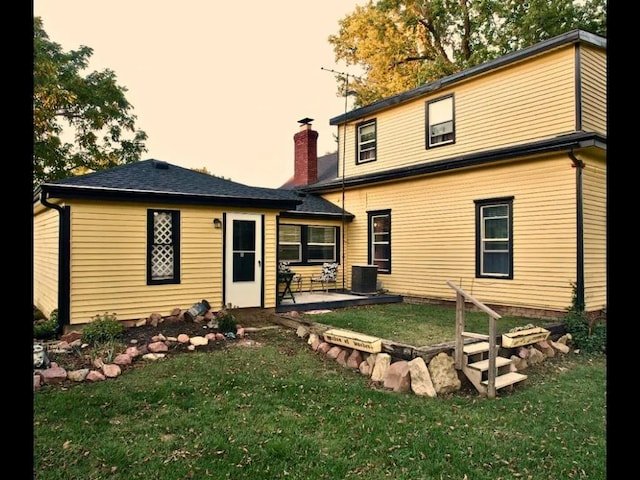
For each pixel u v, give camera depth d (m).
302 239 12.82
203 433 3.85
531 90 9.47
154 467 3.26
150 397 4.66
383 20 19.31
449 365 5.44
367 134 13.79
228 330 7.75
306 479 3.15
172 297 8.52
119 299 7.93
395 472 3.27
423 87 11.65
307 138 16.36
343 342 6.29
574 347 7.41
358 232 13.52
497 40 16.72
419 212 11.53
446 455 3.54
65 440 3.64
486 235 10.08
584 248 8.31
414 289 11.62
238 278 9.32
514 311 9.34
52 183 7.19
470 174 10.30
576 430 4.10
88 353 6.04
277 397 4.77
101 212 7.78
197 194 8.55
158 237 8.45
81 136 17.53
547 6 14.80
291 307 9.73
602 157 8.89
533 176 9.05
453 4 18.48
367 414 4.35
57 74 16.28
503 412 4.54
